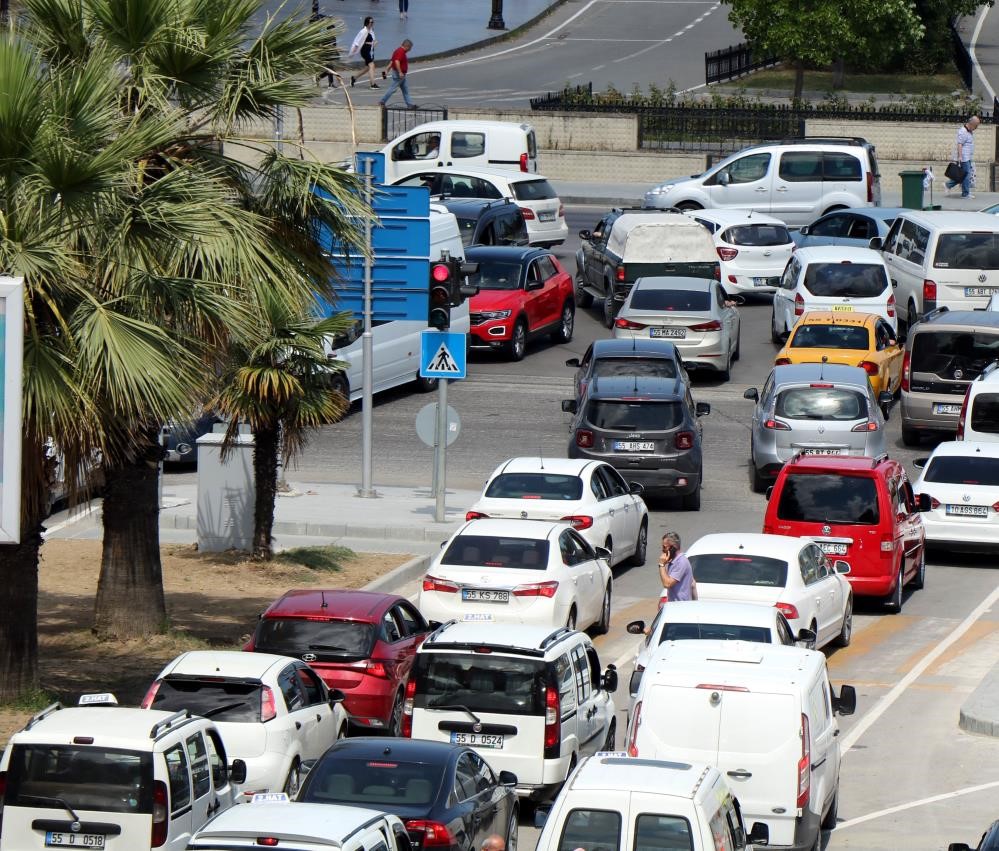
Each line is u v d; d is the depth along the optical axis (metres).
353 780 43.75
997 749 61.53
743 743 46.09
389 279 99.88
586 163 191.00
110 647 67.94
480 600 67.56
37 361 50.22
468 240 141.50
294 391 78.56
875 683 69.88
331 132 190.25
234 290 57.28
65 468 53.31
